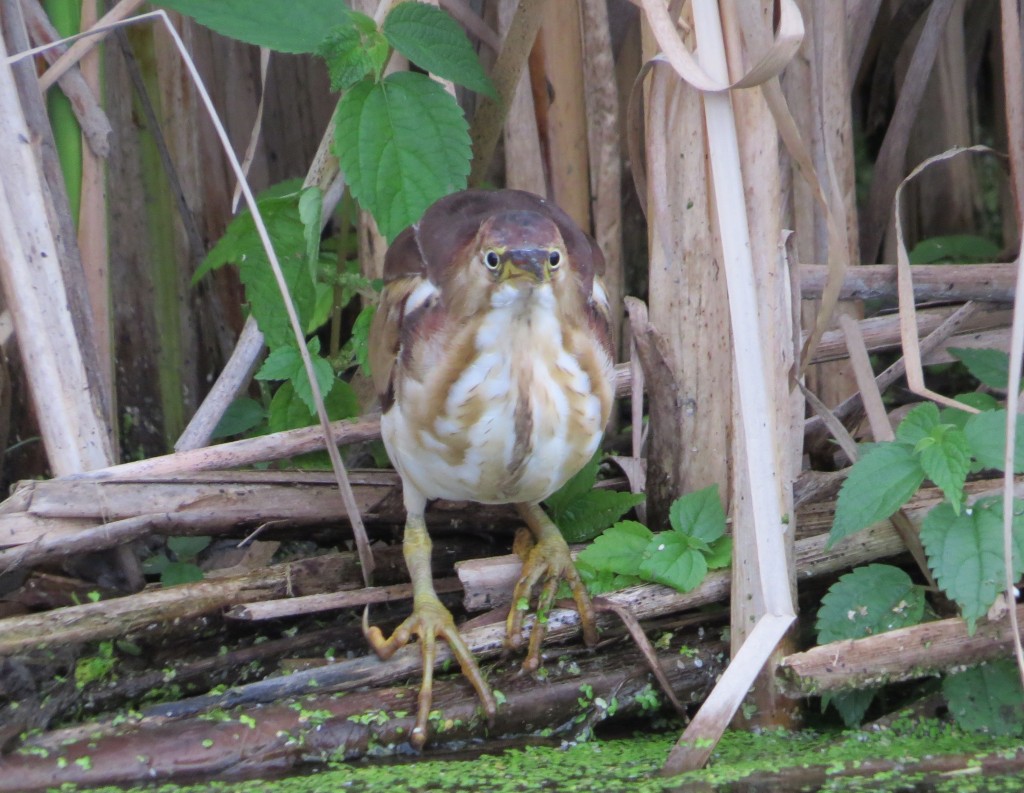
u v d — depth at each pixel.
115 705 5.14
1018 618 4.73
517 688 5.11
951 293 6.22
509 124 6.77
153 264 7.07
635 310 5.64
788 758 4.67
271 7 5.78
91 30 5.25
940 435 4.83
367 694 5.05
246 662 5.36
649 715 5.30
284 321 6.25
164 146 6.86
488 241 4.59
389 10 5.91
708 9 4.47
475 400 4.89
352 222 7.71
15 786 4.63
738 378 4.54
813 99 6.12
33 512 5.30
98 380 5.79
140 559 6.23
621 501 5.77
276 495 5.74
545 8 6.64
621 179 7.32
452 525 5.98
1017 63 5.80
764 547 4.54
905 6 7.30
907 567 5.48
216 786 4.65
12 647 4.89
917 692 5.21
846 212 6.43
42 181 5.61
